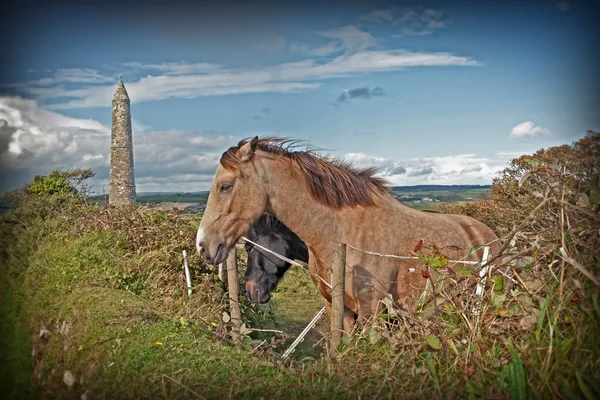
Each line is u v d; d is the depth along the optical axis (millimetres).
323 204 5012
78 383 4090
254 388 4105
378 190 5258
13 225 9219
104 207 9555
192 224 8281
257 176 4957
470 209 11648
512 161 10070
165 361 4555
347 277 4875
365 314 4855
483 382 3590
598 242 3713
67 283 6605
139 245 7867
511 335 3881
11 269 7246
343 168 5246
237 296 6180
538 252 4066
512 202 9945
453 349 3926
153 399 3934
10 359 4383
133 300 6094
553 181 4090
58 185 11164
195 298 6484
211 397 3984
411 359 4055
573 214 3992
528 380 3424
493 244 5242
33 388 4012
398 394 3748
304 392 3988
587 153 4098
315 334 7891
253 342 5395
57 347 4684
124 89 21062
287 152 5148
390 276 4918
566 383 3270
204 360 4656
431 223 5176
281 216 5059
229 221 4969
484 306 4082
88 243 8070
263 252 6348
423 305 4562
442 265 4055
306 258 6473
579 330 3477
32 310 5480
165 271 7172
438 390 3668
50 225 9234
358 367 4254
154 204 8938
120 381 4133
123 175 20938
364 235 4945
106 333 4977
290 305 10234
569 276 3779
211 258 4941
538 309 3855
